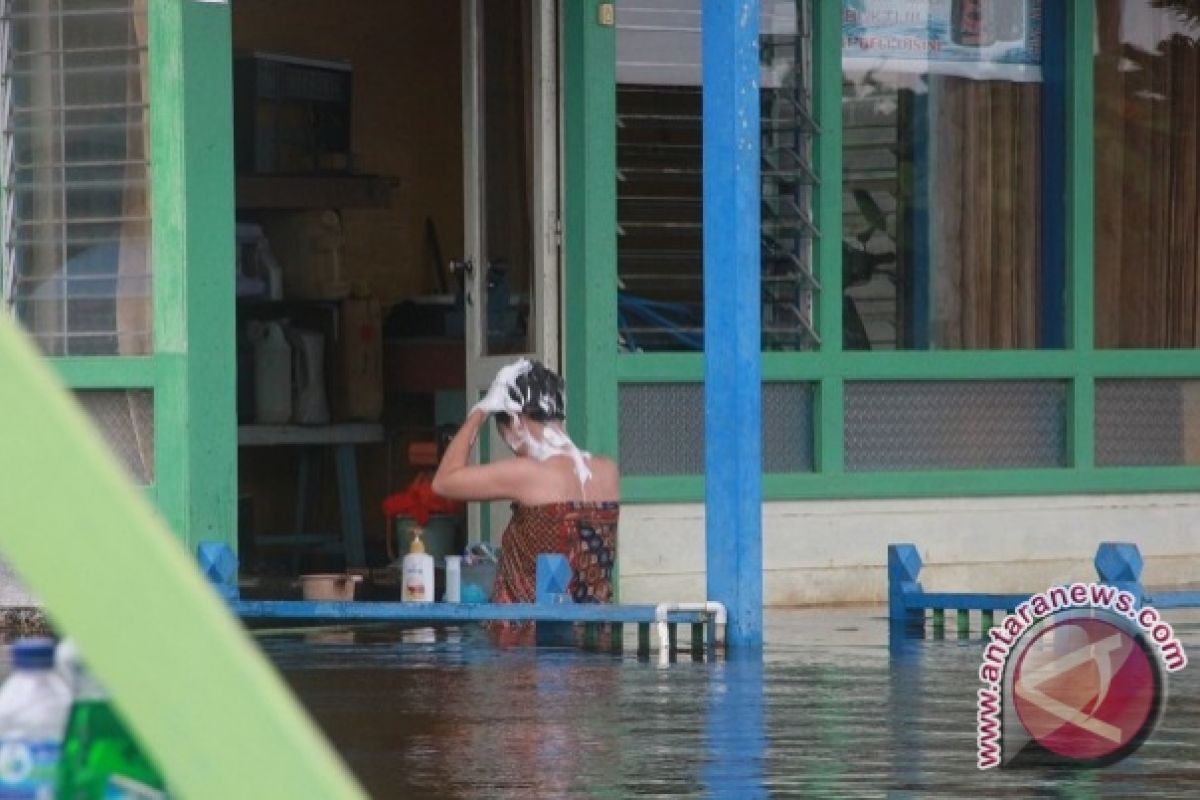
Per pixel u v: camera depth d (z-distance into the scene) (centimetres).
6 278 2598
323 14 3812
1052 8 3045
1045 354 3022
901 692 1930
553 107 2769
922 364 2948
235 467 2583
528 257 2827
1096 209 3075
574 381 2764
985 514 2981
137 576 463
